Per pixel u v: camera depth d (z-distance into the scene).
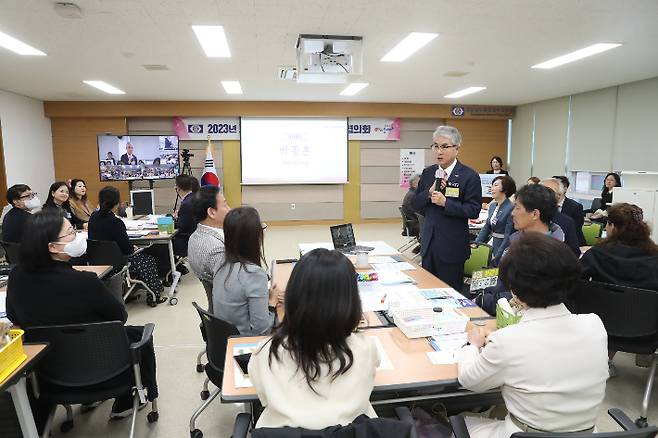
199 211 2.37
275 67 5.34
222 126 8.61
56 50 4.51
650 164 6.27
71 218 5.14
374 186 9.21
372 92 7.39
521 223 2.29
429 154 9.27
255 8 3.37
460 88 6.99
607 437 0.98
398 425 0.98
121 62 5.05
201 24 3.73
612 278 2.34
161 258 4.77
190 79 6.09
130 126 8.43
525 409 1.23
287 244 7.17
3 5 3.25
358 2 3.27
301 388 1.04
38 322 1.84
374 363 1.14
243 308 2.00
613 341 2.33
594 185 7.36
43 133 7.95
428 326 1.73
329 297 1.02
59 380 1.84
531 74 5.89
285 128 8.70
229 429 2.28
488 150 9.48
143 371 2.20
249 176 8.72
